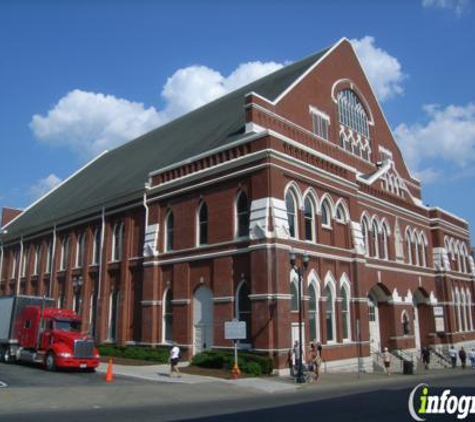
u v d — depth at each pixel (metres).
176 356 24.16
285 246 26.39
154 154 43.91
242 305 27.19
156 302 32.25
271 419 12.50
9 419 12.85
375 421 12.11
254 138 28.27
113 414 13.80
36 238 49.44
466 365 43.47
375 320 38.47
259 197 27.02
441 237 47.47
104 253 38.62
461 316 48.94
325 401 16.50
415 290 42.72
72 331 27.08
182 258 31.08
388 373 30.86
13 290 51.72
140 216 36.03
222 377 23.61
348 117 42.38
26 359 27.95
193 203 31.30
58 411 14.54
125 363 29.41
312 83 38.31
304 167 29.53
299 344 23.88
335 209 32.25
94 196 44.25
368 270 36.03
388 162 42.34
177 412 14.13
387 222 40.06
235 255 27.88
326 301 29.92
